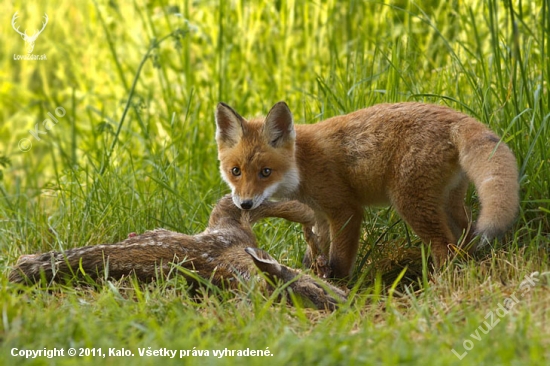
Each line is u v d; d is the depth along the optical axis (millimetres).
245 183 10469
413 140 9883
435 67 13641
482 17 13984
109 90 18156
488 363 6223
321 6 15367
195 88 15383
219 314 7934
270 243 11000
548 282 8156
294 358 6348
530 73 11367
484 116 11023
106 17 18922
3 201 13492
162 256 9234
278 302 8594
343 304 8211
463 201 10422
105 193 12016
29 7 20797
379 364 6293
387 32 14398
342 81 12961
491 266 9070
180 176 13086
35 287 9117
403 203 10000
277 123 10820
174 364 6320
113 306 7852
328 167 10734
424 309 7621
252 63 15969
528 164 10359
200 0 16922
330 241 10883
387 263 10641
